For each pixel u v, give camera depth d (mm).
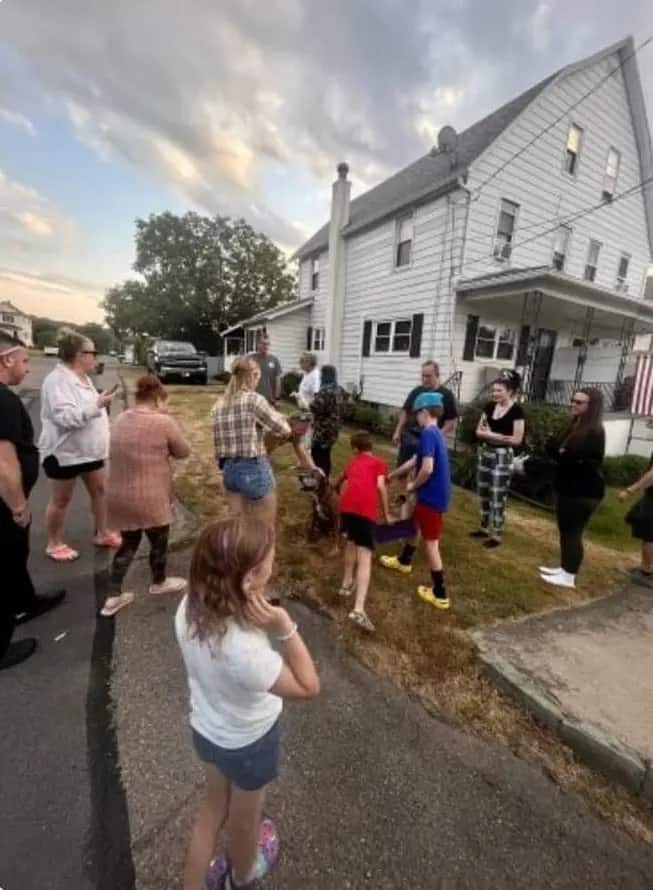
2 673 2316
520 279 8648
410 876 1487
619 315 11227
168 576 3367
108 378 17656
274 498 3338
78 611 2895
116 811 1638
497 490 4410
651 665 2613
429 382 4750
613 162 12492
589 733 2025
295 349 17719
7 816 1596
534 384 12609
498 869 1525
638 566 4293
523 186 10648
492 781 1871
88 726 2014
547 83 10422
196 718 1179
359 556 2926
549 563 4129
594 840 1654
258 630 1111
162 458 2816
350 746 2004
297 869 1489
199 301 29672
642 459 8781
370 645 2719
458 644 2768
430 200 10586
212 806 1263
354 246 13609
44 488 5227
